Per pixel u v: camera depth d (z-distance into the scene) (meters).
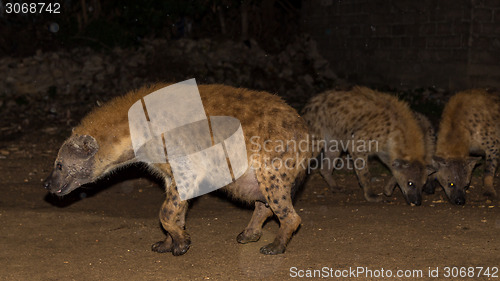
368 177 6.95
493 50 13.26
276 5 18.52
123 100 4.88
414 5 14.23
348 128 7.00
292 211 4.76
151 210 6.54
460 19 13.23
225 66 15.65
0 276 4.48
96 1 17.09
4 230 5.71
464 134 6.89
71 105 13.63
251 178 4.77
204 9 16.44
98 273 4.53
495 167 7.09
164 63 15.41
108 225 5.90
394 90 14.66
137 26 16.28
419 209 6.34
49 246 5.23
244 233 5.26
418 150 6.65
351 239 5.25
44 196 7.13
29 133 11.31
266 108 4.70
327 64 16.84
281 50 17.20
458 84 13.45
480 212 6.09
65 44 16.50
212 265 4.68
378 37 15.29
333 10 16.61
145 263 4.75
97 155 4.68
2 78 14.70
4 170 8.54
